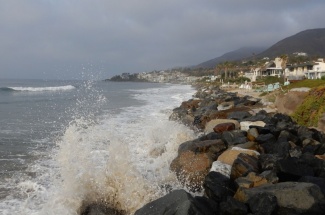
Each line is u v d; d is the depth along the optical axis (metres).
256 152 9.83
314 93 18.78
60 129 17.94
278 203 6.20
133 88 94.19
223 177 7.59
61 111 26.59
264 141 11.28
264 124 14.84
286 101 20.95
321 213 6.08
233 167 8.05
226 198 6.58
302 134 12.80
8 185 8.62
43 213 6.88
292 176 7.62
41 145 13.77
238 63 134.75
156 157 11.52
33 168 10.22
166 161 10.88
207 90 62.91
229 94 42.31
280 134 12.15
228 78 101.25
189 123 19.48
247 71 114.38
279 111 21.31
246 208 6.19
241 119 17.41
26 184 8.66
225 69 110.75
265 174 7.39
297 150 10.16
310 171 7.76
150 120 20.89
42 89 65.38
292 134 12.45
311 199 6.11
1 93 53.91
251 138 12.05
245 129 14.53
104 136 13.32
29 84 90.69
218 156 9.95
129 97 48.59
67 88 69.44
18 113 25.66
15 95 48.84
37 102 35.44
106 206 7.28
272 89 37.25
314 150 10.62
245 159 8.50
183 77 198.38
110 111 26.78
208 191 7.20
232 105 26.69
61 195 7.53
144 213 5.88
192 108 26.02
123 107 30.92
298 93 20.56
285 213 6.13
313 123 16.59
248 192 6.58
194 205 5.68
